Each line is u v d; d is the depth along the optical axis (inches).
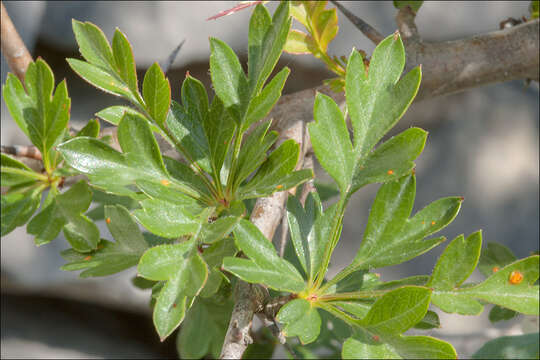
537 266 10.0
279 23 10.4
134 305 30.4
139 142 10.4
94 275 10.8
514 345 12.2
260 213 11.1
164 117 10.6
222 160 10.8
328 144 10.3
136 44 29.5
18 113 11.2
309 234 10.6
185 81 10.9
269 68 10.4
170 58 13.4
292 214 10.6
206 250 10.2
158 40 29.6
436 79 13.6
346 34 29.5
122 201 13.7
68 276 29.5
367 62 12.7
